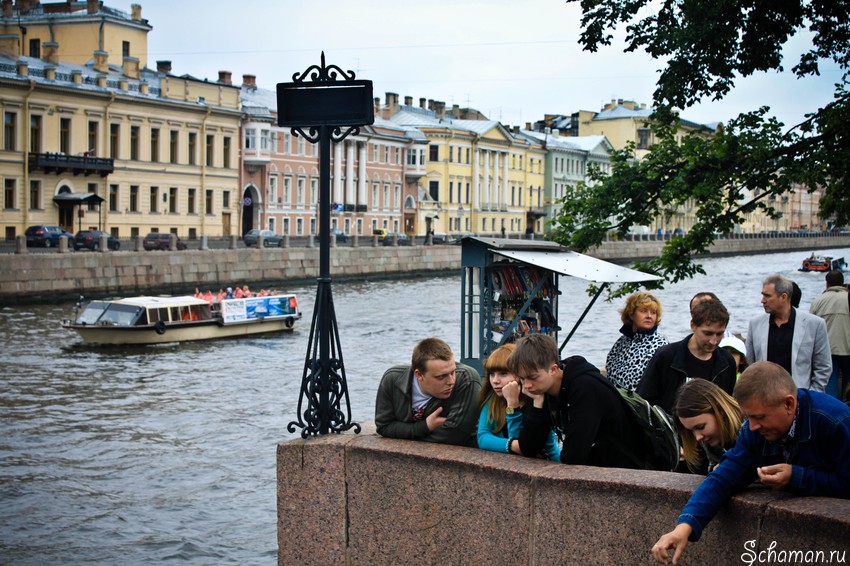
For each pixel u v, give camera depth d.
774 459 4.47
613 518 4.98
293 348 34.25
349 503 5.91
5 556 12.60
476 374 5.93
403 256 71.31
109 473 16.67
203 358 31.31
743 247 111.31
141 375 27.56
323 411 6.23
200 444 18.84
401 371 5.96
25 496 15.23
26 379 26.44
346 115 6.49
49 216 59.03
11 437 19.30
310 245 64.94
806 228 166.12
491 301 11.93
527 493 5.25
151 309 34.59
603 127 129.50
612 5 13.76
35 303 45.31
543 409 5.32
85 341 33.56
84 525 13.85
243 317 37.47
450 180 98.44
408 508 5.71
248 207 75.94
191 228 69.38
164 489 15.70
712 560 4.56
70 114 60.62
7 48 60.06
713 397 4.87
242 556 12.62
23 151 57.12
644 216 14.48
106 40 71.56
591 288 14.09
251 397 24.14
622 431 5.27
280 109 6.60
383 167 89.12
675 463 5.48
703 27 13.10
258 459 17.70
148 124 65.88
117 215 63.41
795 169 12.96
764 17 13.12
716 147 13.55
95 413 21.80
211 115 70.50
